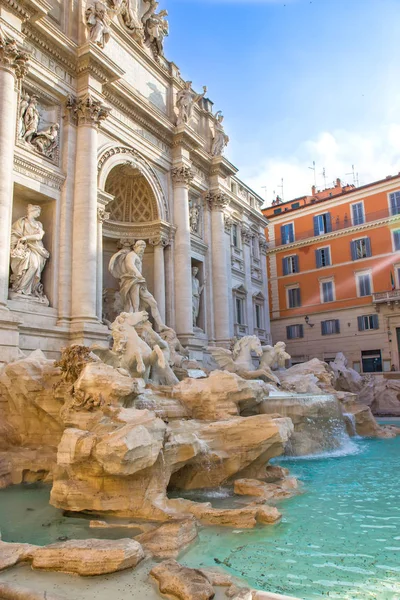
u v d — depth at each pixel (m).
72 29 21.50
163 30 28.58
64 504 9.20
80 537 7.80
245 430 11.77
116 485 9.04
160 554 6.89
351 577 6.16
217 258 31.89
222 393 14.45
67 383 12.12
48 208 20.03
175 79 29.22
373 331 44.44
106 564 6.25
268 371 24.28
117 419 9.98
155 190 26.67
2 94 17.03
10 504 9.88
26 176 18.70
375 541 7.52
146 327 18.91
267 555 6.96
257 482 10.87
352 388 33.12
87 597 5.55
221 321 31.19
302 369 27.77
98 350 15.53
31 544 7.23
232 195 36.81
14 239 18.30
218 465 11.30
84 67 20.91
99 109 21.25
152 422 9.63
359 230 46.31
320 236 48.56
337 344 46.50
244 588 5.59
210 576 5.98
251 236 40.44
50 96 20.12
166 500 9.24
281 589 5.82
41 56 19.83
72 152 20.67
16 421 13.48
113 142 23.72
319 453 16.41
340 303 46.78
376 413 31.16
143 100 25.06
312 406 16.86
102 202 21.80
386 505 9.63
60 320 19.03
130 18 26.19
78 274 19.59
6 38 17.16
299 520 8.66
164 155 27.59
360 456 15.88
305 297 49.34
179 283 27.22
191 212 30.86
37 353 15.02
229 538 7.73
